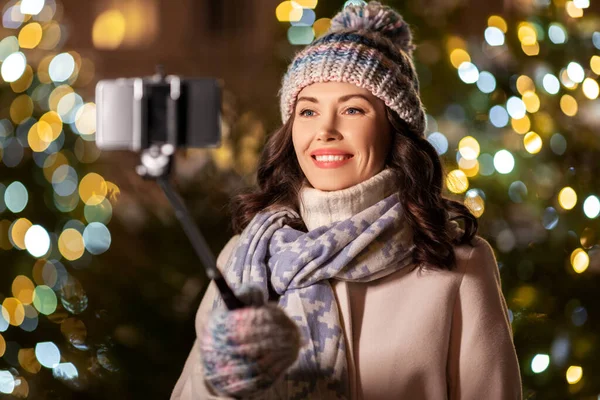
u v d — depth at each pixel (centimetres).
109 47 901
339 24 321
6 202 525
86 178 547
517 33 486
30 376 495
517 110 472
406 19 505
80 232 534
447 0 514
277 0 877
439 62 499
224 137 534
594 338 470
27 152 534
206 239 516
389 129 309
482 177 477
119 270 517
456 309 298
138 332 500
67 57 560
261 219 317
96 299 509
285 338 236
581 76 470
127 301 506
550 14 484
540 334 464
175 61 887
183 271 513
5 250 516
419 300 296
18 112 534
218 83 221
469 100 497
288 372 281
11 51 545
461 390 292
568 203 467
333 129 299
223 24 899
